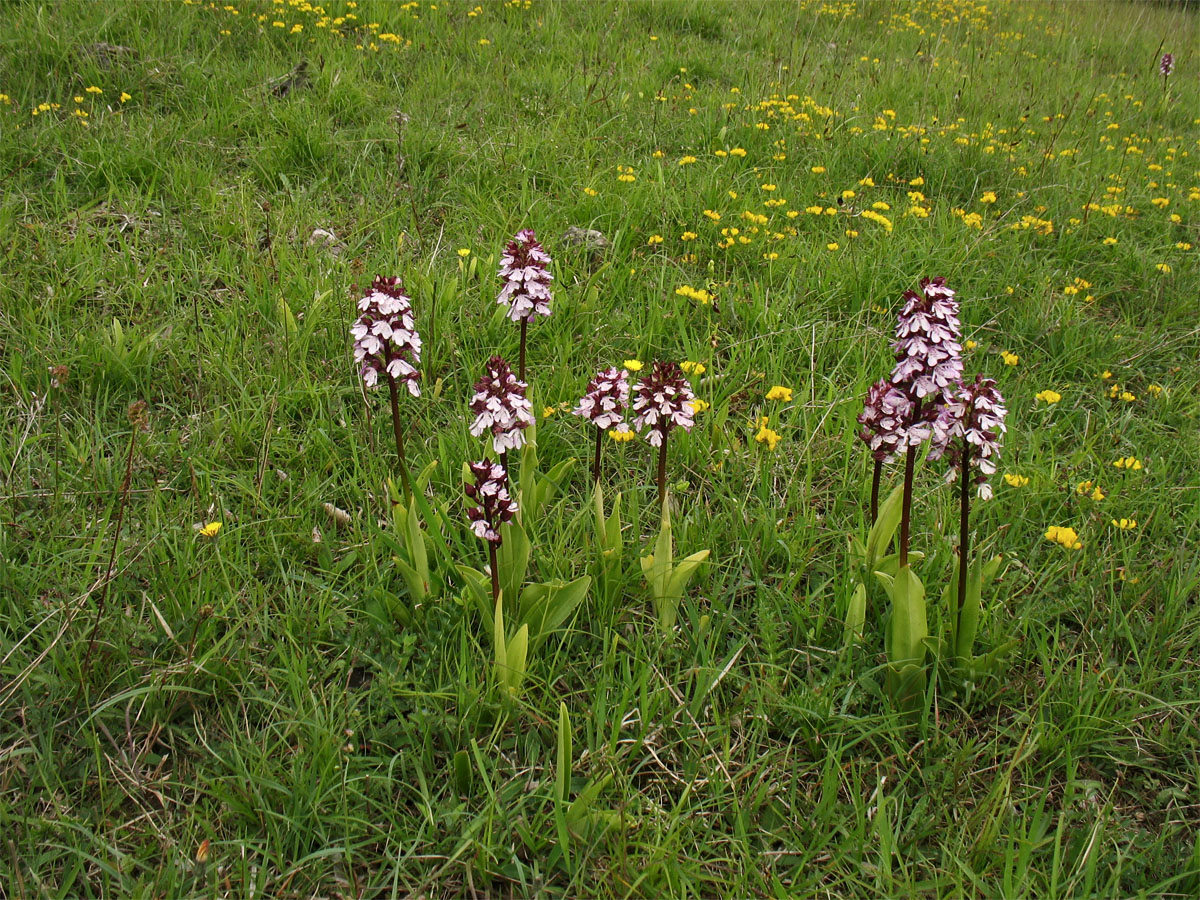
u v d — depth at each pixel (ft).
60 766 3.05
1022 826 2.89
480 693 3.19
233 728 3.12
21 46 7.34
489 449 4.06
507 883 2.91
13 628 3.34
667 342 5.06
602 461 4.29
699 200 6.31
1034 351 5.26
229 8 8.70
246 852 2.92
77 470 3.96
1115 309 5.91
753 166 7.13
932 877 2.91
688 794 3.05
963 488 3.16
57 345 4.52
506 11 10.48
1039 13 16.29
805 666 3.50
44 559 3.63
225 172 6.30
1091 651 3.57
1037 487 4.15
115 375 4.43
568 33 10.19
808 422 4.43
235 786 2.98
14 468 3.96
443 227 5.77
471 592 3.39
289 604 3.51
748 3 12.73
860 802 2.96
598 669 3.39
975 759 3.22
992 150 7.75
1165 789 3.17
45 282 4.95
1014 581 3.75
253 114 6.86
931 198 7.09
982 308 5.53
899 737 3.26
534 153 6.73
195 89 7.23
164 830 2.92
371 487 4.02
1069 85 11.25
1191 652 3.61
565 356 4.77
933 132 8.05
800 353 5.01
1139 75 12.76
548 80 8.45
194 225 5.59
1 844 2.84
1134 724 3.34
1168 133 9.87
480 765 2.96
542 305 3.64
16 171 5.85
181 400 4.42
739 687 3.42
